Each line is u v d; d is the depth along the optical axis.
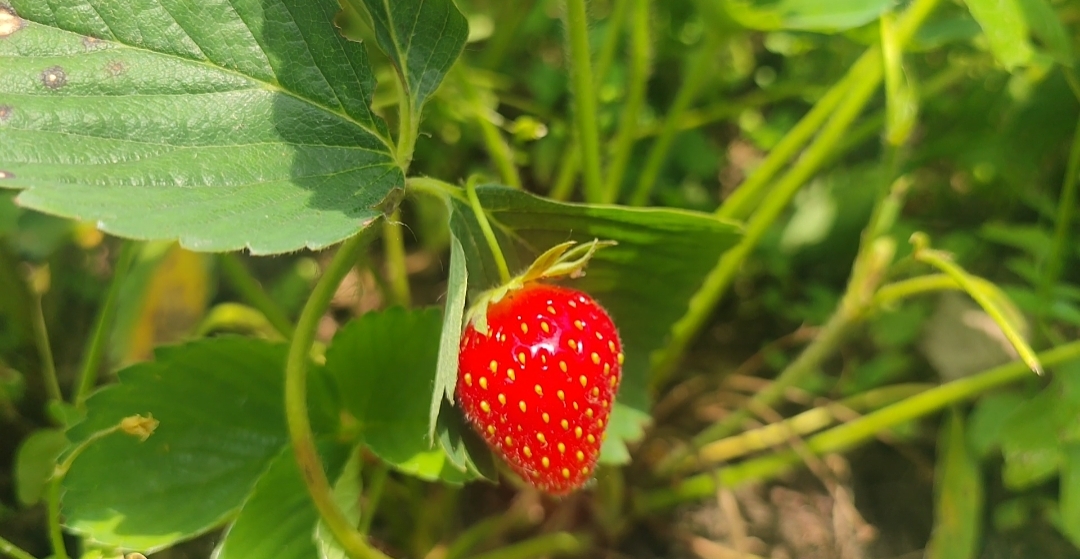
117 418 0.14
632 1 0.19
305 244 0.10
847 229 0.23
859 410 0.21
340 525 0.12
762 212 0.19
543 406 0.12
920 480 0.21
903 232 0.22
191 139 0.11
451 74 0.19
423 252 0.25
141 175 0.11
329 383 0.14
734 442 0.20
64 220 0.20
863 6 0.16
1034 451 0.16
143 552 0.13
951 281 0.15
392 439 0.14
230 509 0.14
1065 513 0.15
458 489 0.19
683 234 0.13
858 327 0.23
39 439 0.15
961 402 0.20
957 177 0.24
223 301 0.23
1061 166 0.22
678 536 0.20
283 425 0.14
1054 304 0.17
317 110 0.12
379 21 0.11
